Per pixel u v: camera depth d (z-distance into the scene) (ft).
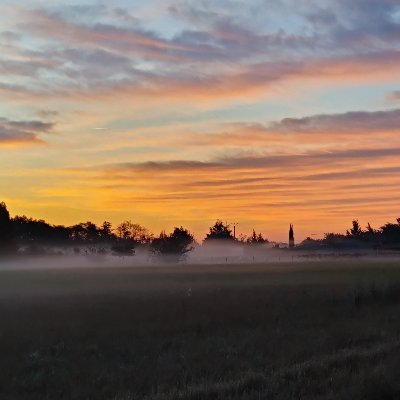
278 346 53.06
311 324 68.28
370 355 43.83
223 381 38.58
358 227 443.73
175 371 43.68
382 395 32.63
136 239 405.80
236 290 108.99
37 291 110.63
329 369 39.65
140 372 43.65
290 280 133.49
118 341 56.59
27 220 452.35
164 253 303.89
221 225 440.45
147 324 66.74
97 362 47.67
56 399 37.73
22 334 59.41
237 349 51.52
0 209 336.70
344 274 148.46
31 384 41.06
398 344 48.52
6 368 45.42
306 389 34.37
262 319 71.56
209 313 76.07
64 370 44.83
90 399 37.37
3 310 79.41
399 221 412.57
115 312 76.84
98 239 453.58
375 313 77.92
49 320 69.31
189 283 131.23
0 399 37.73
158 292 107.14
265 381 36.19
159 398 34.50
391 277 129.49
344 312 79.46
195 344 54.65
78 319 70.08
